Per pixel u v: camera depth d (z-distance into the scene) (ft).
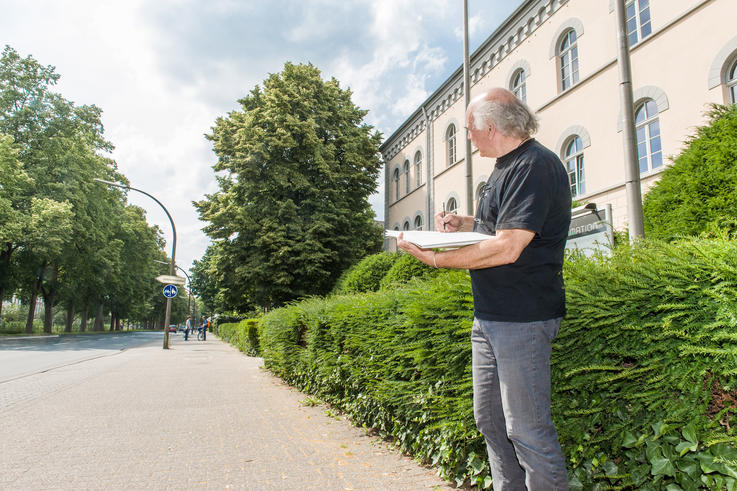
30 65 114.21
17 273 118.32
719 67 32.58
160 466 11.81
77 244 119.75
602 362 6.88
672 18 36.09
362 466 11.76
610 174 41.50
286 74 81.51
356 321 15.35
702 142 16.94
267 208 71.87
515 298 6.34
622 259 7.22
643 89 38.40
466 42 34.63
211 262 76.33
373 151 85.87
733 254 5.62
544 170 6.35
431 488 10.23
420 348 10.80
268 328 32.07
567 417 7.32
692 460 5.94
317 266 69.62
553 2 49.98
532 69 53.01
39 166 109.60
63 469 11.56
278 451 13.17
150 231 177.17
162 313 328.08
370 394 14.60
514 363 6.25
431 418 10.75
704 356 5.69
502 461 7.14
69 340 105.70
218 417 17.84
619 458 7.16
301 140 76.64
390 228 94.89
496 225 6.47
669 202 17.37
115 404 20.48
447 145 72.43
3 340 96.53
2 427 16.06
